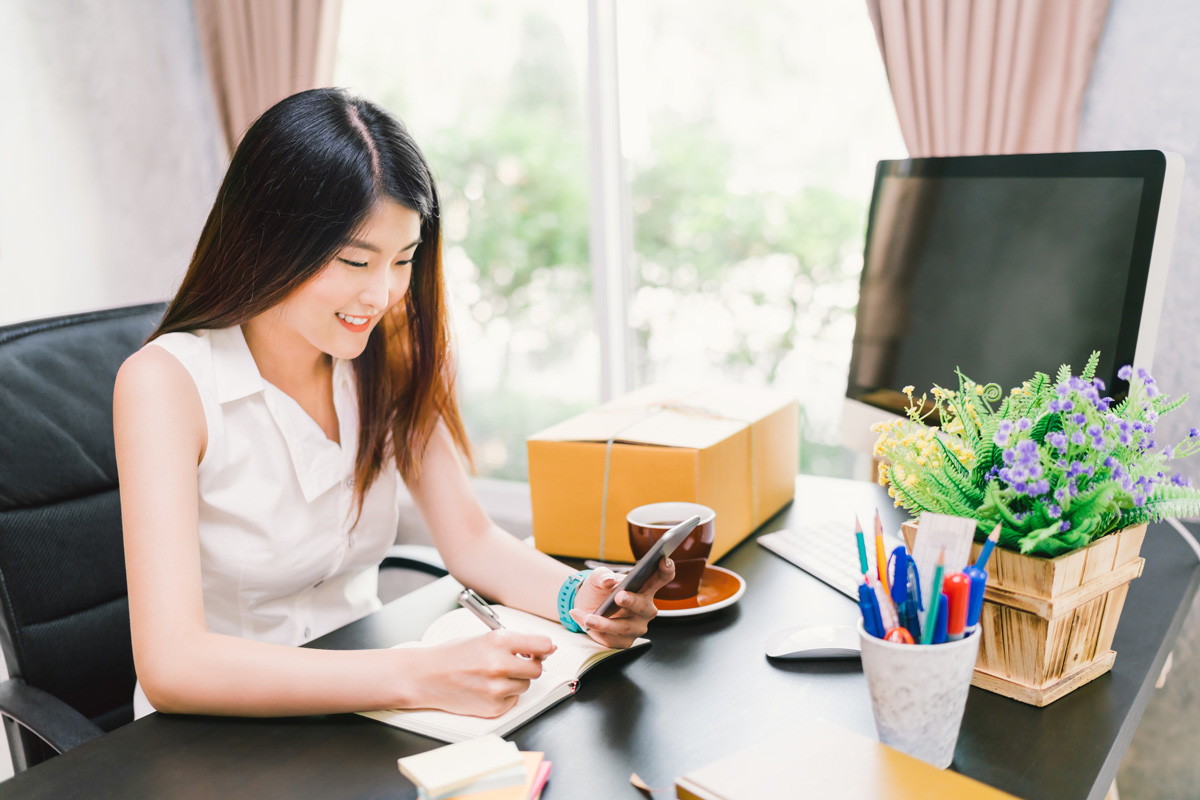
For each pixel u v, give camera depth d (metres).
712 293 2.07
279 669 0.74
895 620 0.62
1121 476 0.65
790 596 0.96
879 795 0.54
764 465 1.18
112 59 2.11
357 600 1.15
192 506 0.85
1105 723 0.68
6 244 1.93
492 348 2.36
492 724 0.70
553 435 1.11
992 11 1.41
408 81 2.29
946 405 1.11
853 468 2.00
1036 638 0.69
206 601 1.02
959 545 0.64
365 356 1.06
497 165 2.25
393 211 0.86
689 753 0.67
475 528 1.06
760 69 1.92
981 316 1.08
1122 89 1.39
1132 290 0.90
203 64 2.30
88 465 1.12
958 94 1.46
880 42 1.53
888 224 1.26
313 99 0.87
